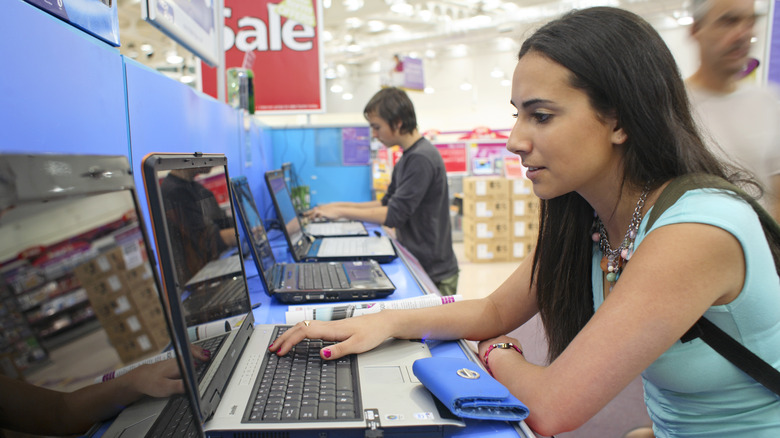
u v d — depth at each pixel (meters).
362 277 1.41
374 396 0.68
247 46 3.29
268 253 1.55
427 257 2.31
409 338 0.92
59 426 0.37
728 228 0.60
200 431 0.54
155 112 1.14
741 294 0.64
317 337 0.85
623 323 0.60
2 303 0.33
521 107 0.70
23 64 0.63
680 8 6.91
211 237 0.78
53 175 0.39
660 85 0.66
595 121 0.67
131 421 0.45
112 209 0.47
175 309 0.57
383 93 2.30
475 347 0.94
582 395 0.61
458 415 0.61
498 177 5.74
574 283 0.91
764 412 0.71
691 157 0.68
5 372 0.33
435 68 13.30
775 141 1.68
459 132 12.91
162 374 0.49
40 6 0.69
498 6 8.68
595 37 0.65
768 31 2.19
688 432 0.77
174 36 1.37
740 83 1.76
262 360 0.81
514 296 0.98
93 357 0.41
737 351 0.66
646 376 0.79
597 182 0.75
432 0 8.12
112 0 0.95
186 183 0.69
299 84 3.34
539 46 0.67
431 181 2.26
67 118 0.74
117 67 0.94
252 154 2.57
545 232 0.92
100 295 0.43
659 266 0.60
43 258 0.37
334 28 10.18
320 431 0.60
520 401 0.66
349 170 3.55
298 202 3.13
